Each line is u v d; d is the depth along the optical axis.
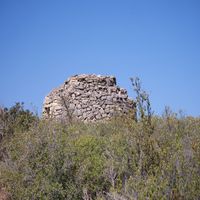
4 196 12.35
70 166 12.16
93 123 19.23
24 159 12.64
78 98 23.11
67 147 12.81
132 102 23.88
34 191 11.60
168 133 12.30
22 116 17.88
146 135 11.09
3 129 17.28
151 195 8.79
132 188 9.20
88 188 11.67
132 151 11.02
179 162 9.49
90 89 23.34
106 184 11.43
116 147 11.92
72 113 21.92
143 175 10.05
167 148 10.41
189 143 10.86
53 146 12.61
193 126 14.12
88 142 13.40
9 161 13.41
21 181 12.09
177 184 8.97
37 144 12.85
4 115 18.14
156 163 10.26
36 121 17.14
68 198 11.61
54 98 23.72
